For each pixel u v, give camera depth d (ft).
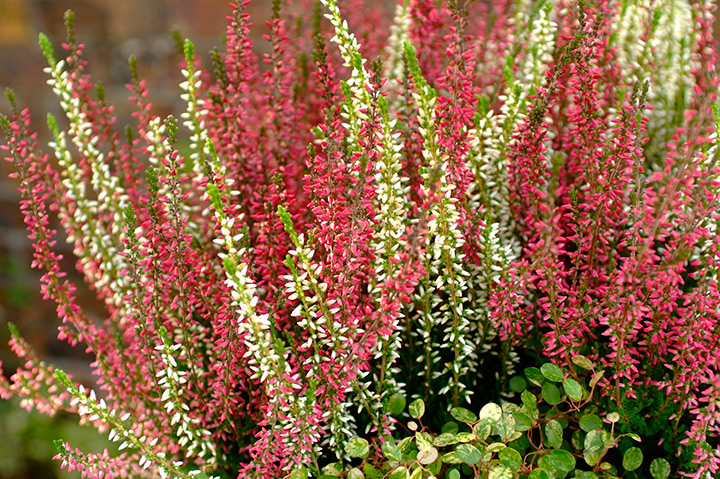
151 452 3.36
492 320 3.69
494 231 3.51
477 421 3.57
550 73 3.57
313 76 4.74
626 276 3.19
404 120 4.20
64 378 3.13
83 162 4.23
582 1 3.49
